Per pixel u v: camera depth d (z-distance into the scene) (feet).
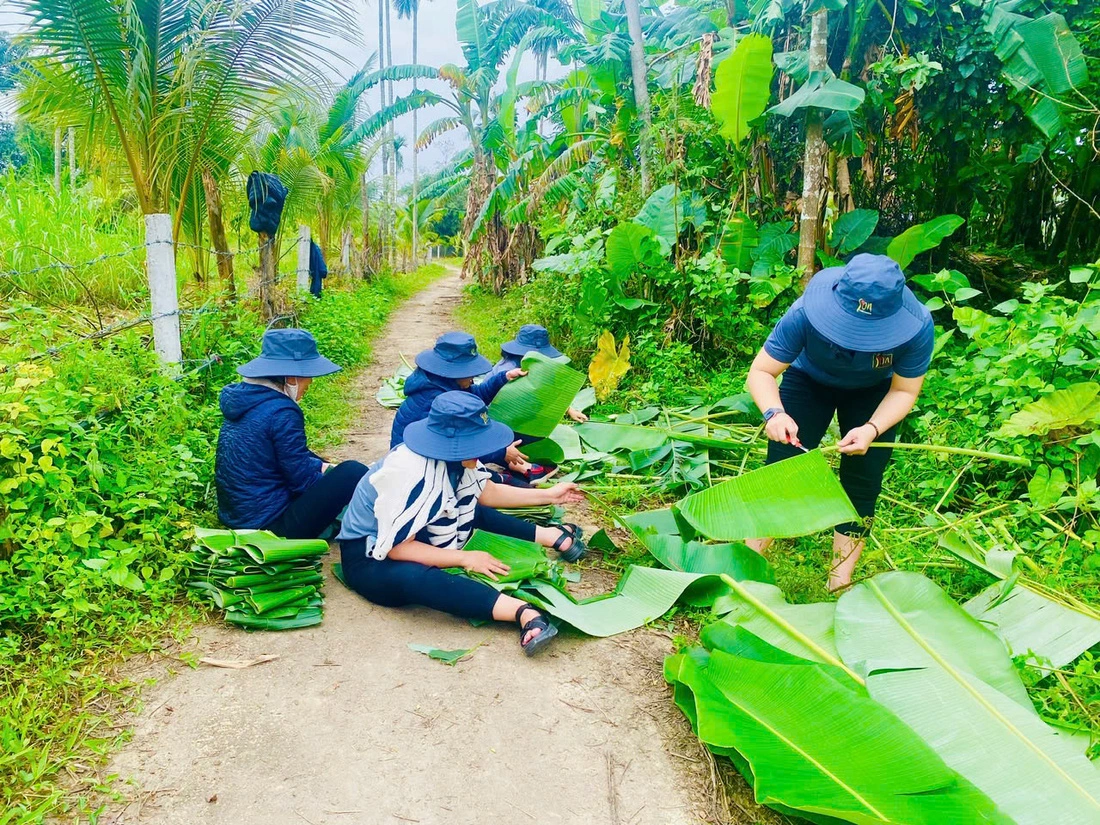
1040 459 13.52
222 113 23.38
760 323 24.18
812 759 7.00
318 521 11.98
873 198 29.01
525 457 15.08
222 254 24.31
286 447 11.89
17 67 21.26
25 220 23.11
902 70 22.04
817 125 22.82
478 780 7.74
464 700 8.93
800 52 23.09
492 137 49.39
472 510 11.25
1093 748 7.69
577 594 11.60
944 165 28.68
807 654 8.87
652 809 7.50
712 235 25.55
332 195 52.06
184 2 21.52
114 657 9.36
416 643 10.02
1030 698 8.46
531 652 9.69
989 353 14.99
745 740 7.38
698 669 8.52
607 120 35.47
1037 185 34.24
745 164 25.98
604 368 20.17
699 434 16.97
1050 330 14.20
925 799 6.47
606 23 36.47
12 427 10.04
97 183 27.50
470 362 13.65
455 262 168.35
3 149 67.36
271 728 8.33
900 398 10.69
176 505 11.97
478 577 10.82
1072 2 22.61
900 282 9.80
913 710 7.77
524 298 39.91
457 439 10.20
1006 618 9.96
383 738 8.26
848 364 10.45
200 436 13.84
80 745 7.87
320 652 9.75
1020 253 34.83
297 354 12.21
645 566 11.33
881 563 11.92
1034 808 6.68
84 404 13.01
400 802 7.41
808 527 9.81
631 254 23.88
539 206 40.01
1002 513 13.20
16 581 9.73
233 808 7.24
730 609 9.77
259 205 26.40
